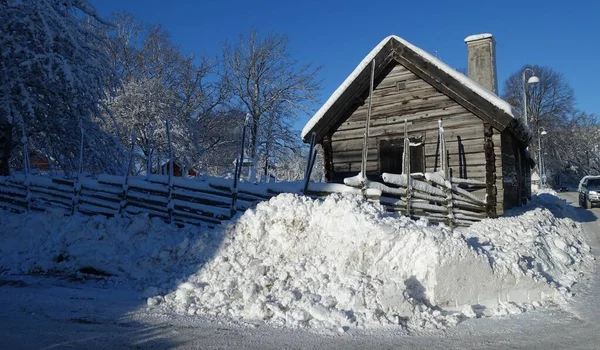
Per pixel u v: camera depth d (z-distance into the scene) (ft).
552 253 29.45
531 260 24.85
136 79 97.66
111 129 87.35
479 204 36.76
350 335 16.42
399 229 20.70
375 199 27.35
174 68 105.50
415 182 30.86
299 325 17.43
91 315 18.67
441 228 21.48
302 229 22.75
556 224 42.73
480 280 19.79
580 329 17.20
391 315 17.88
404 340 15.97
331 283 19.63
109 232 28.07
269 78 112.88
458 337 16.31
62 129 52.70
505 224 32.63
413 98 42.42
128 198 32.48
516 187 51.52
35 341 15.55
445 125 40.83
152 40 105.70
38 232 30.50
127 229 28.17
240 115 108.88
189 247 25.25
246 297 19.67
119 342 15.58
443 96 41.19
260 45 112.88
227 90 113.19
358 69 43.04
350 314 17.93
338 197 23.53
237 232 24.41
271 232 23.40
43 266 26.81
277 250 22.82
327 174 45.60
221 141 109.09
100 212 32.71
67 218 31.09
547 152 203.10
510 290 20.44
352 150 44.98
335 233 21.76
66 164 55.16
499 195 38.29
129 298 21.56
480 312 19.07
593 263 31.22
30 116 48.57
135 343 15.49
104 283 24.41
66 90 49.80
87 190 33.83
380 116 43.75
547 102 194.80
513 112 37.52
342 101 43.88
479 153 39.24
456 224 33.19
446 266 19.24
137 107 86.89
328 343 15.62
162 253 25.45
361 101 44.83
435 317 18.04
